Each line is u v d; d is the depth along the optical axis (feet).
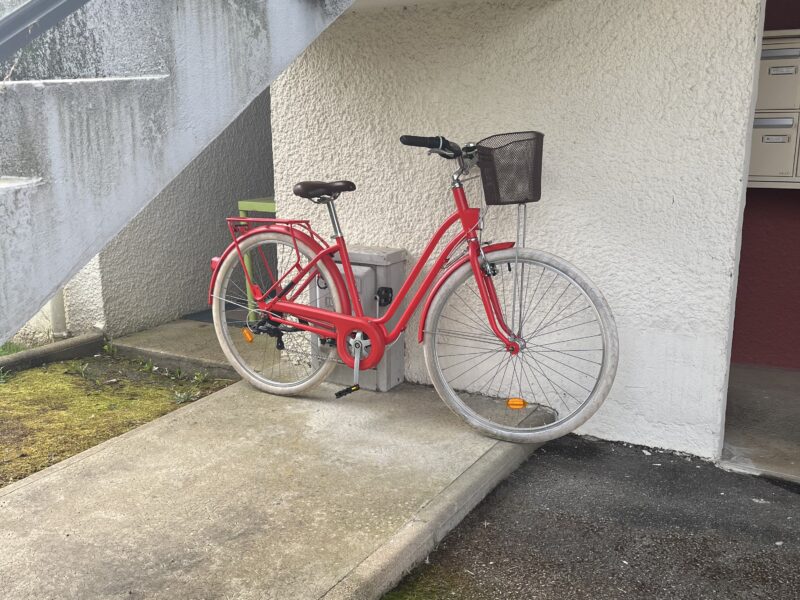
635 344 10.31
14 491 8.89
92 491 8.89
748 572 7.66
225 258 11.98
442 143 9.54
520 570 7.73
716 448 10.00
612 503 9.04
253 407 11.43
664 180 9.77
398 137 11.48
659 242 9.93
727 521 8.62
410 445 10.02
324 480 9.09
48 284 5.04
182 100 5.87
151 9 5.60
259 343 14.44
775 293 13.98
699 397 10.01
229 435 10.42
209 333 15.26
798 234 13.66
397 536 7.82
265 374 12.91
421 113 11.25
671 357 10.10
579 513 8.82
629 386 10.46
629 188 10.00
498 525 8.59
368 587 7.07
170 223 15.90
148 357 14.21
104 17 5.35
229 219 11.82
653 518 8.69
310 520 8.16
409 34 11.07
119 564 7.41
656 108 9.64
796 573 7.64
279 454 9.80
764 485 9.45
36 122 4.89
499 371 11.45
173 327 15.72
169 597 6.89
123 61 5.50
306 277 11.53
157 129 5.68
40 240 4.96
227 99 6.24
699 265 9.73
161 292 15.89
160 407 12.17
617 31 9.70
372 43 11.38
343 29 11.57
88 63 5.33
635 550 8.06
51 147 4.98
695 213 9.65
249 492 8.81
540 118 10.41
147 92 5.57
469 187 11.09
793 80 12.01
